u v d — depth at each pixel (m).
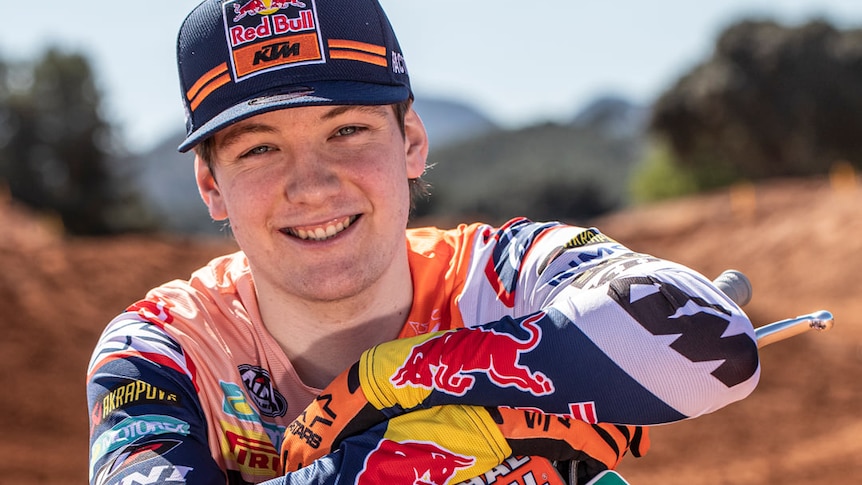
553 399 1.34
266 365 1.61
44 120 34.44
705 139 34.44
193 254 13.91
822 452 8.30
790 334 1.45
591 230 1.66
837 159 34.09
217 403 1.54
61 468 7.70
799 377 10.80
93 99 35.22
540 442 1.36
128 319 1.56
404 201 1.58
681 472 7.96
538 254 1.62
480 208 62.91
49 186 34.34
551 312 1.38
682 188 34.00
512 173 73.62
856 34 34.50
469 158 96.19
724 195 23.36
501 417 1.36
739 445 8.70
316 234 1.52
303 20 1.46
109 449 1.37
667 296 1.36
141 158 36.62
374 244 1.55
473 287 1.67
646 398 1.33
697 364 1.33
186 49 1.51
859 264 16.84
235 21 1.46
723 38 34.84
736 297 1.54
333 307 1.59
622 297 1.36
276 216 1.50
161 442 1.37
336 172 1.49
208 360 1.55
